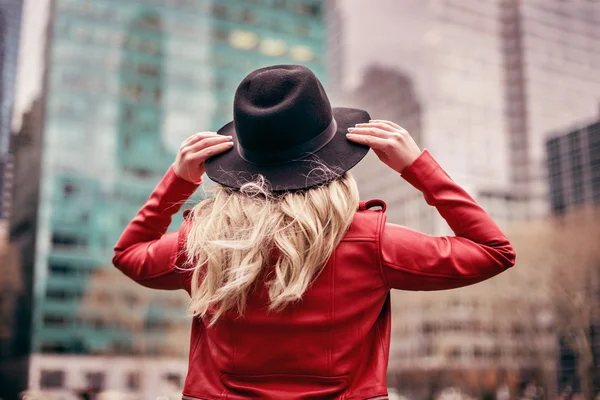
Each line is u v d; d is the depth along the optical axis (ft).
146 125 214.69
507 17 302.66
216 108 227.61
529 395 129.29
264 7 248.73
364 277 4.00
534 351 125.49
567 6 299.58
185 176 4.58
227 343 4.06
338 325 3.94
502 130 288.92
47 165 193.77
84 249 190.80
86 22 214.48
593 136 189.16
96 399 91.56
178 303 165.58
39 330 171.22
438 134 281.95
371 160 218.18
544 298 121.70
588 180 186.80
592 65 300.81
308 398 3.84
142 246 4.66
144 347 161.58
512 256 4.07
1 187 178.60
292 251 3.75
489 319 136.87
